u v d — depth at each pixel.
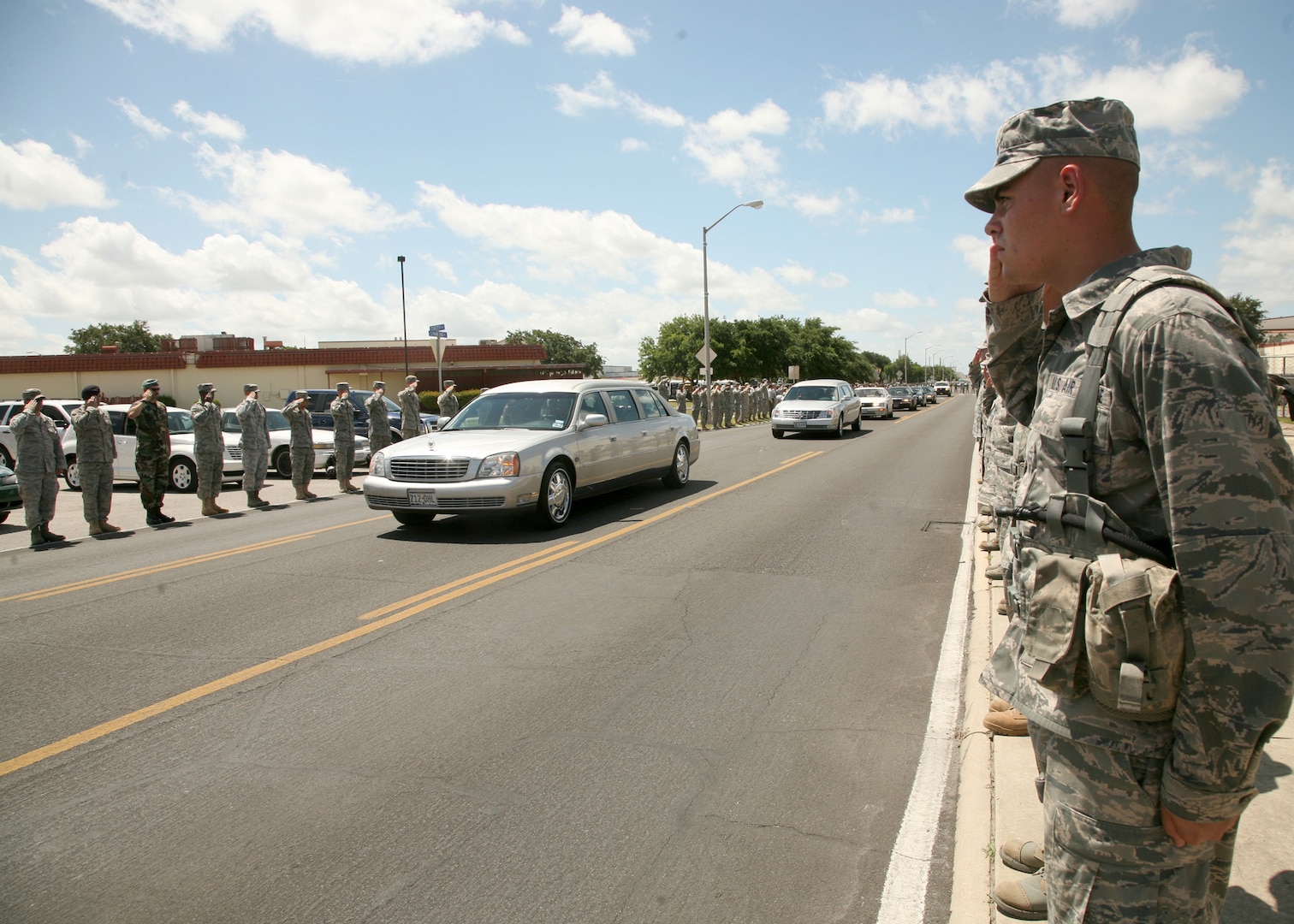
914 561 7.67
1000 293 1.88
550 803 3.34
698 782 3.51
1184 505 1.31
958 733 3.96
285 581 7.13
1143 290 1.45
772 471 15.09
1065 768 1.53
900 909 2.65
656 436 11.85
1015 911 2.47
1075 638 1.47
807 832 3.12
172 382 41.78
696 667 4.89
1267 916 2.33
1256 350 1.44
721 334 78.44
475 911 2.66
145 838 3.10
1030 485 1.65
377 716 4.20
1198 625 1.31
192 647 5.34
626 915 2.64
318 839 3.08
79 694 4.54
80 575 7.70
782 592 6.59
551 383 10.84
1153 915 1.46
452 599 6.43
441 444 9.28
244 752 3.81
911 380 158.00
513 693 4.50
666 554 7.98
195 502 13.75
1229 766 1.32
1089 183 1.61
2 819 3.25
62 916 2.65
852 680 4.68
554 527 9.43
